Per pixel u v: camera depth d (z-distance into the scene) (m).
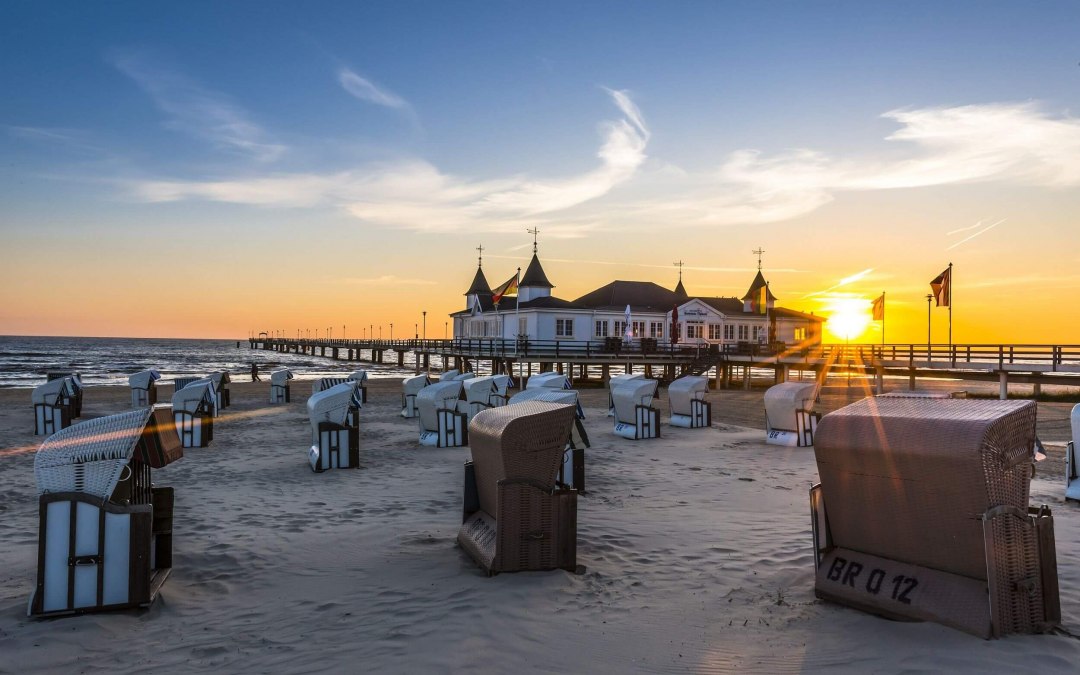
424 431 18.47
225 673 5.07
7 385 57.84
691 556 8.00
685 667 5.09
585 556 8.02
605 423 23.44
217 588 7.08
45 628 5.90
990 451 5.29
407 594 6.73
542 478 7.34
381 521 10.01
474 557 7.70
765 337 58.34
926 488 5.59
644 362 49.62
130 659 5.35
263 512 10.60
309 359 148.62
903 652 5.15
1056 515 9.95
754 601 6.45
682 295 64.00
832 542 6.46
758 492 12.02
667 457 16.12
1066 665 4.86
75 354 153.38
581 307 53.25
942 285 39.12
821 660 5.13
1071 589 6.54
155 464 7.18
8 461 15.80
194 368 97.06
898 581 5.84
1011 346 34.09
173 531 9.38
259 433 20.81
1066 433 21.41
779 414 18.28
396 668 5.08
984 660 4.92
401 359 106.44
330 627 5.93
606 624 5.92
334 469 14.45
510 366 50.81
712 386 50.72
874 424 6.03
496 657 5.26
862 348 42.75
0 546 8.70
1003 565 5.31
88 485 6.29
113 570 6.27
